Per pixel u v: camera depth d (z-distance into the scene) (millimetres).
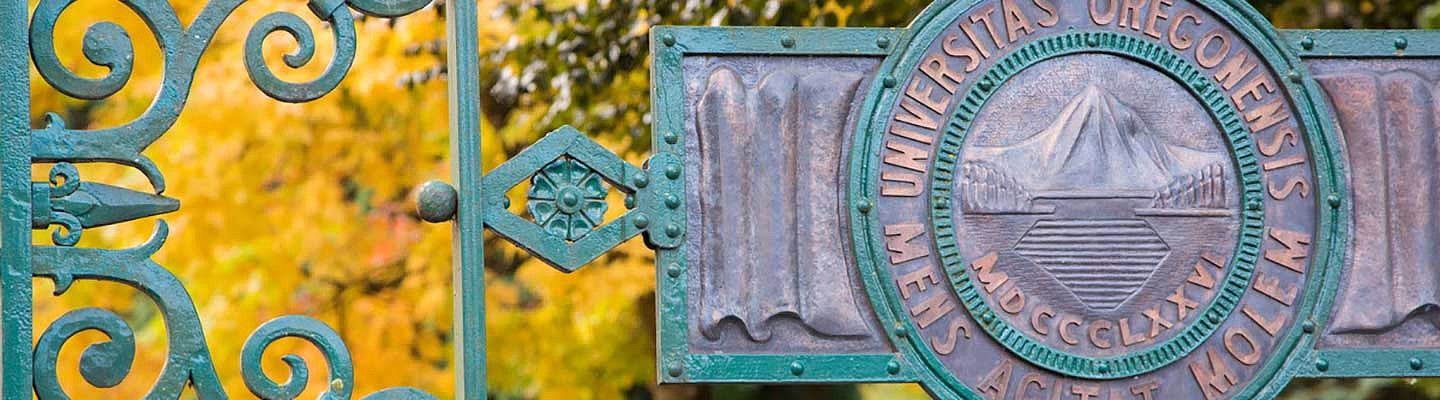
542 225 3365
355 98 6742
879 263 3443
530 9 5457
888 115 3479
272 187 7672
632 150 5574
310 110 6805
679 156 3436
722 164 3449
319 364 7273
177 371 3238
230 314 7086
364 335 7180
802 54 3490
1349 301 3547
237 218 6973
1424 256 3570
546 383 7438
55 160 3219
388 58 6211
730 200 3443
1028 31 3523
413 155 7023
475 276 3309
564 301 7000
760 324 3428
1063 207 3492
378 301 7258
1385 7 5332
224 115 6672
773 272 3439
